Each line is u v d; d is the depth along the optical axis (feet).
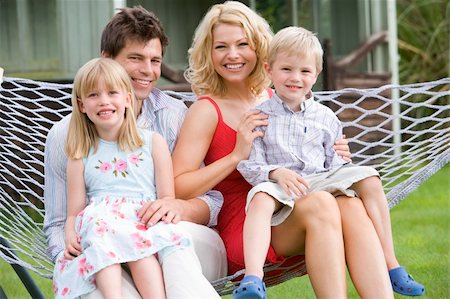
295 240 10.67
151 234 10.28
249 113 11.41
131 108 11.03
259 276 10.14
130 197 10.89
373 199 10.92
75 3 27.32
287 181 10.66
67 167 11.02
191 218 11.10
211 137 11.67
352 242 10.44
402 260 17.56
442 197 24.64
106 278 10.00
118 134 11.01
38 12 29.07
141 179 10.98
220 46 11.65
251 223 10.48
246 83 11.98
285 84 11.34
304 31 11.51
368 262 10.34
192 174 11.29
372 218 10.87
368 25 31.22
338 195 10.82
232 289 11.23
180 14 36.76
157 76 11.72
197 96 12.36
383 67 30.60
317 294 10.26
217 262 10.91
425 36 34.24
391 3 30.45
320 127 11.57
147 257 10.18
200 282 10.07
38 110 13.16
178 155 11.53
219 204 11.53
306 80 11.36
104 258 10.03
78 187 10.94
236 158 11.23
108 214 10.55
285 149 11.34
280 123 11.43
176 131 11.85
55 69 28.22
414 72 34.06
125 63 11.48
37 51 29.04
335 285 10.14
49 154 11.30
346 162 11.48
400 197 11.76
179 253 10.21
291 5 33.32
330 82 27.02
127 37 11.40
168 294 10.09
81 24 27.32
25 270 12.55
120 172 10.94
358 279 10.35
